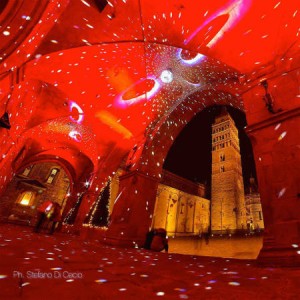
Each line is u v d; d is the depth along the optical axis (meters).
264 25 4.50
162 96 9.52
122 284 2.02
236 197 44.00
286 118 4.17
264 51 4.84
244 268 3.29
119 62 7.68
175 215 42.31
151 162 9.44
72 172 18.02
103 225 14.84
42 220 9.38
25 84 7.89
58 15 5.30
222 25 4.84
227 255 18.70
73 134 13.28
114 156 12.69
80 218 12.66
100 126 11.48
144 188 8.86
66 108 10.49
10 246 3.58
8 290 1.47
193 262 4.05
